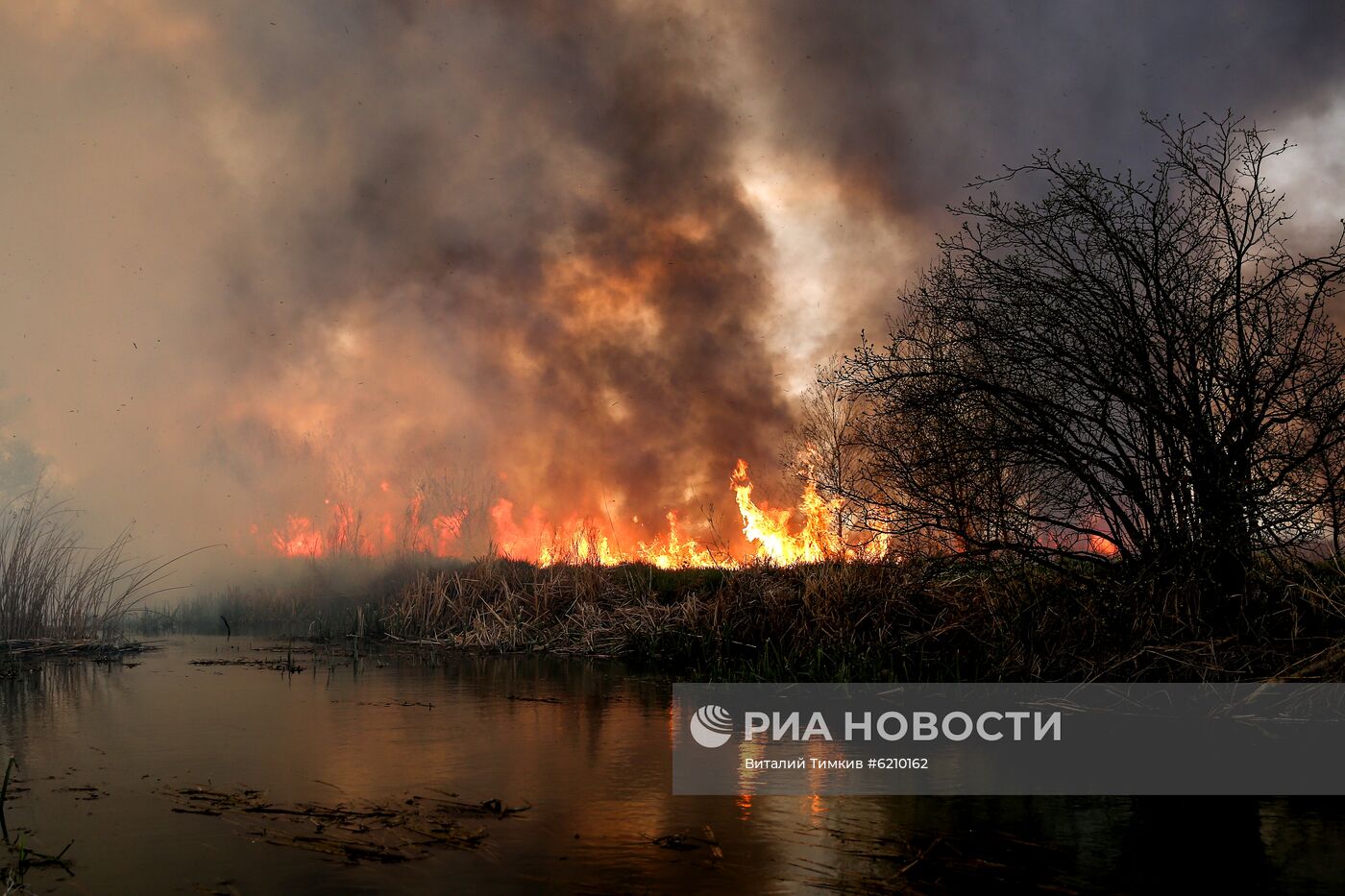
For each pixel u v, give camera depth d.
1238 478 10.50
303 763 7.99
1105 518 11.16
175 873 5.31
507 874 5.33
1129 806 6.86
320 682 12.78
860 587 13.60
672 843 5.88
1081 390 11.25
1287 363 10.52
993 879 5.35
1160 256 11.16
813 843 5.93
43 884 5.12
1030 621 11.36
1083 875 5.44
